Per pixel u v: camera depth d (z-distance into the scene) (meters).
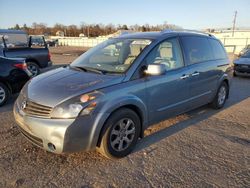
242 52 12.95
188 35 4.87
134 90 3.56
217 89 5.68
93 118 3.11
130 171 3.23
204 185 2.96
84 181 3.01
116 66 3.83
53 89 3.32
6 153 3.60
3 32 12.03
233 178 3.11
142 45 4.05
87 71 3.87
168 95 4.16
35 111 3.21
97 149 3.43
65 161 3.43
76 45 60.94
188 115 5.46
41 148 3.57
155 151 3.77
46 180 3.01
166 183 2.99
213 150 3.84
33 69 10.62
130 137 3.63
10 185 2.90
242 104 6.49
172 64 4.31
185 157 3.61
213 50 5.57
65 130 3.00
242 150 3.86
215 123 5.02
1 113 5.43
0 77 5.89
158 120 4.15
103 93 3.23
